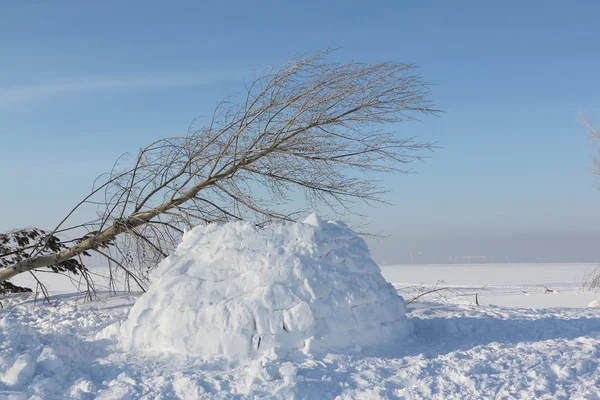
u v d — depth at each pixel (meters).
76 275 12.50
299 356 6.52
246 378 5.70
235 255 7.34
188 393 5.50
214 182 11.32
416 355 6.77
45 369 5.84
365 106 10.29
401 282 35.09
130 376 6.01
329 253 7.38
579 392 5.45
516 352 6.84
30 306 11.62
